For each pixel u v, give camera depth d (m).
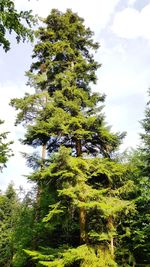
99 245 15.76
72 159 16.20
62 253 15.11
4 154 16.67
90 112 18.61
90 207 15.73
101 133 17.86
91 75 20.97
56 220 16.61
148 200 21.66
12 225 42.75
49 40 23.53
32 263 21.59
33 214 22.50
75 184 16.17
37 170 16.98
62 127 16.67
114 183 18.00
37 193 22.34
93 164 17.33
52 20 23.03
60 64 21.75
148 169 20.19
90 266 14.45
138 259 20.69
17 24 8.46
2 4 8.18
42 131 17.41
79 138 17.75
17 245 22.39
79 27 22.20
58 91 18.48
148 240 20.72
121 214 18.05
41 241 21.28
